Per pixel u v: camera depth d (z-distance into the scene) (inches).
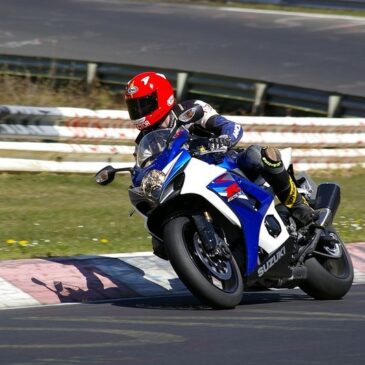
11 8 3304.6
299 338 684.7
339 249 893.8
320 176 1632.6
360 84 2285.9
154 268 983.6
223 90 2159.2
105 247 1075.9
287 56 2598.4
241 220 791.7
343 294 882.1
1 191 1375.5
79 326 724.7
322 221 871.1
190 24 3078.2
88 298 877.2
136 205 791.7
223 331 706.2
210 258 775.1
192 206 789.2
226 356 627.2
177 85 2217.0
